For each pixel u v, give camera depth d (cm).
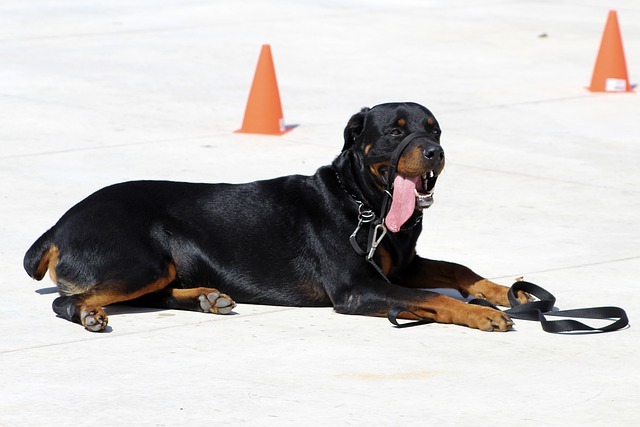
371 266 973
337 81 2183
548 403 771
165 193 1013
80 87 2088
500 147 1677
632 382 812
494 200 1388
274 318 970
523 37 2750
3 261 1122
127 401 774
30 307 989
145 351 877
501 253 1166
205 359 860
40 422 739
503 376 823
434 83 2175
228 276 1002
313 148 1653
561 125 1833
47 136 1700
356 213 973
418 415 750
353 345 895
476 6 3288
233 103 1977
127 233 970
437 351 880
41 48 2508
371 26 2894
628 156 1633
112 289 954
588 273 1095
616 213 1334
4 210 1303
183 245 998
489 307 940
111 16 3031
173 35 2722
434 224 1279
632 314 972
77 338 909
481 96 2058
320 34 2762
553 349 884
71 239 974
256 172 1504
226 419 744
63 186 1415
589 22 3003
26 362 850
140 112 1886
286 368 840
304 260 992
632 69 2348
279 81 2173
